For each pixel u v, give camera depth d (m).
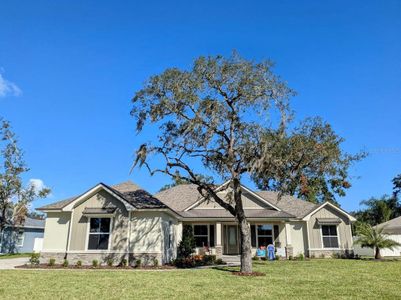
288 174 17.22
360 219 59.22
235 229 30.69
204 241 29.88
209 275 15.78
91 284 12.74
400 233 33.91
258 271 17.33
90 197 22.36
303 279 14.42
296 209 32.00
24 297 10.13
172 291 11.37
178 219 27.84
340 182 37.12
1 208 36.09
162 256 21.72
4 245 38.44
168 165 18.83
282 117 17.39
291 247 28.02
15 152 36.47
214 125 17.09
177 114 17.97
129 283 13.05
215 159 18.58
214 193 18.58
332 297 10.25
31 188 37.53
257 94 17.52
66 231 22.23
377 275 15.76
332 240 30.27
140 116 18.50
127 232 21.50
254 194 30.86
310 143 16.91
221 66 17.56
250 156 17.39
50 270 17.91
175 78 17.50
